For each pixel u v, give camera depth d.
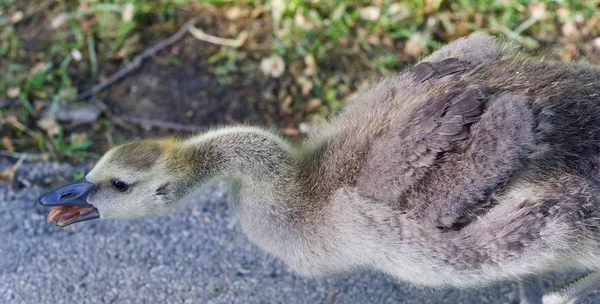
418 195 0.45
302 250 0.51
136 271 0.60
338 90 0.70
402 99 0.49
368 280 0.58
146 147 0.51
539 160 0.45
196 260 0.60
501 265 0.44
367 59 0.72
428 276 0.46
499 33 0.72
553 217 0.43
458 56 0.52
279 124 0.69
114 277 0.60
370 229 0.46
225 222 0.62
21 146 0.68
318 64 0.72
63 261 0.61
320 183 0.49
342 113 0.53
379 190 0.46
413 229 0.45
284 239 0.51
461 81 0.48
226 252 0.61
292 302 0.57
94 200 0.51
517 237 0.43
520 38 0.72
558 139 0.45
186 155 0.51
